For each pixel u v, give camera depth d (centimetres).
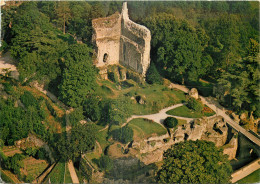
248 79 16500
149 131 15050
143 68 17025
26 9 19238
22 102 16700
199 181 12406
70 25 19838
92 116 15762
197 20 18325
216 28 18112
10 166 14725
